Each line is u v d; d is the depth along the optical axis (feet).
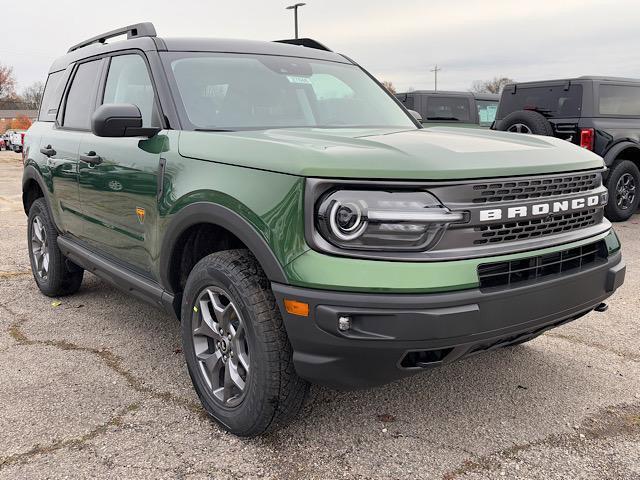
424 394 10.41
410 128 12.01
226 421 8.98
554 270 8.60
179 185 9.45
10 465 8.33
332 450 8.67
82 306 15.66
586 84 27.96
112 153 11.53
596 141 27.76
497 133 10.95
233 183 8.41
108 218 11.99
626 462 8.31
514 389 10.57
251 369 8.35
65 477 8.05
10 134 149.59
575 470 8.13
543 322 8.34
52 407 10.01
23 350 12.60
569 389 10.56
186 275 10.32
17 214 32.86
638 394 10.36
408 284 7.21
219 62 11.62
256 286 8.24
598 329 13.62
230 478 8.02
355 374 7.63
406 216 7.32
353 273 7.26
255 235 7.99
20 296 16.65
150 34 12.09
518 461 8.36
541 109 29.89
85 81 14.35
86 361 11.99
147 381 11.05
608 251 9.48
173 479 8.00
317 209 7.50
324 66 13.28
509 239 8.09
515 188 8.08
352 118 12.21
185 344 9.82
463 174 7.63
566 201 8.68
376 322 7.25
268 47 12.81
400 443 8.85
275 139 8.76
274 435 9.06
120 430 9.27
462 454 8.55
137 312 15.12
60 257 15.55
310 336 7.52
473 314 7.42
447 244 7.56
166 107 10.50
